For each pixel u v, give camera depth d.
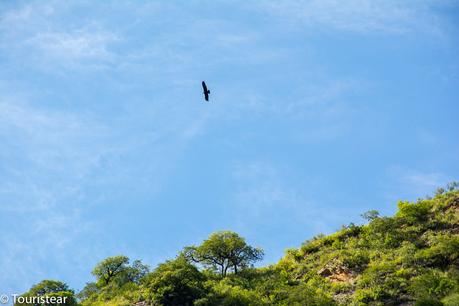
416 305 65.94
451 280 68.88
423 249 79.81
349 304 72.81
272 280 85.00
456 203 88.12
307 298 74.38
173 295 79.19
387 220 90.75
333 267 83.94
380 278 76.06
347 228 96.62
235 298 77.12
